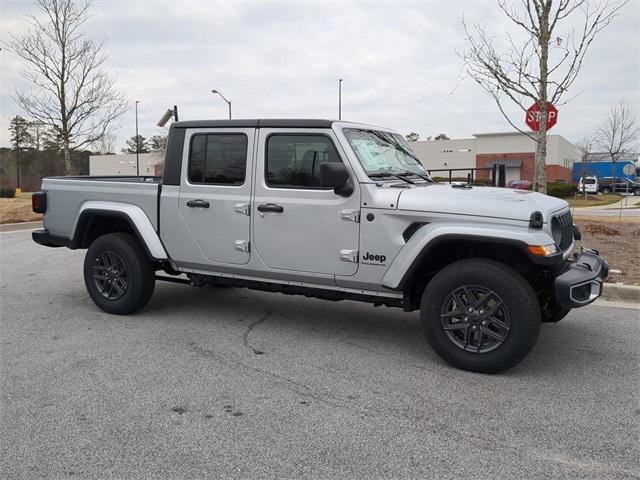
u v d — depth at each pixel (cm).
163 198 577
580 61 1038
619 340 529
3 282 794
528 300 420
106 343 519
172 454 320
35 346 510
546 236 424
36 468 306
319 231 498
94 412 374
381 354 492
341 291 508
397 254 467
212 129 550
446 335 452
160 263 612
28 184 4572
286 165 516
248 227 533
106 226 655
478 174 4641
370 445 330
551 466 308
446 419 364
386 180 502
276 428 352
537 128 1104
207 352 495
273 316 616
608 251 933
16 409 379
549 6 1025
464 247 473
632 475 300
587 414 372
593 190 4969
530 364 467
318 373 446
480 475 299
